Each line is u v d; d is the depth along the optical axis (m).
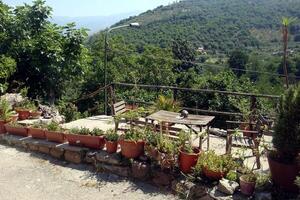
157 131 6.25
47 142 6.77
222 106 17.69
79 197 5.26
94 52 30.80
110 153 6.05
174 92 8.47
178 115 6.52
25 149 6.94
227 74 22.36
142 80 33.69
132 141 5.72
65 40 11.80
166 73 34.16
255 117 6.63
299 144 4.64
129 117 6.43
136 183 5.61
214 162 5.06
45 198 5.22
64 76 11.78
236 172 5.00
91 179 5.79
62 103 11.66
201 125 5.79
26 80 11.48
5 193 5.32
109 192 5.39
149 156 5.70
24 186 5.56
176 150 5.40
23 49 11.10
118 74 29.53
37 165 6.30
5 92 10.09
